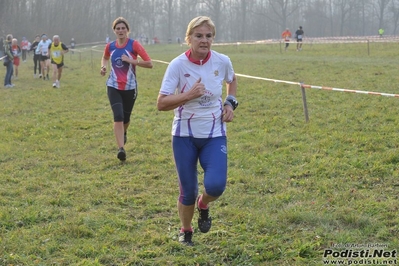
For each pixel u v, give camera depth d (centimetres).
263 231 455
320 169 613
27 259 411
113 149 769
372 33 9881
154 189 581
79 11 6144
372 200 511
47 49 1798
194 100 394
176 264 404
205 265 405
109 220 488
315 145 719
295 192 544
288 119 899
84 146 791
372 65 1692
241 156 688
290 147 718
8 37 1617
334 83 1302
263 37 9150
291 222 470
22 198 556
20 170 668
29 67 2523
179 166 403
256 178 596
